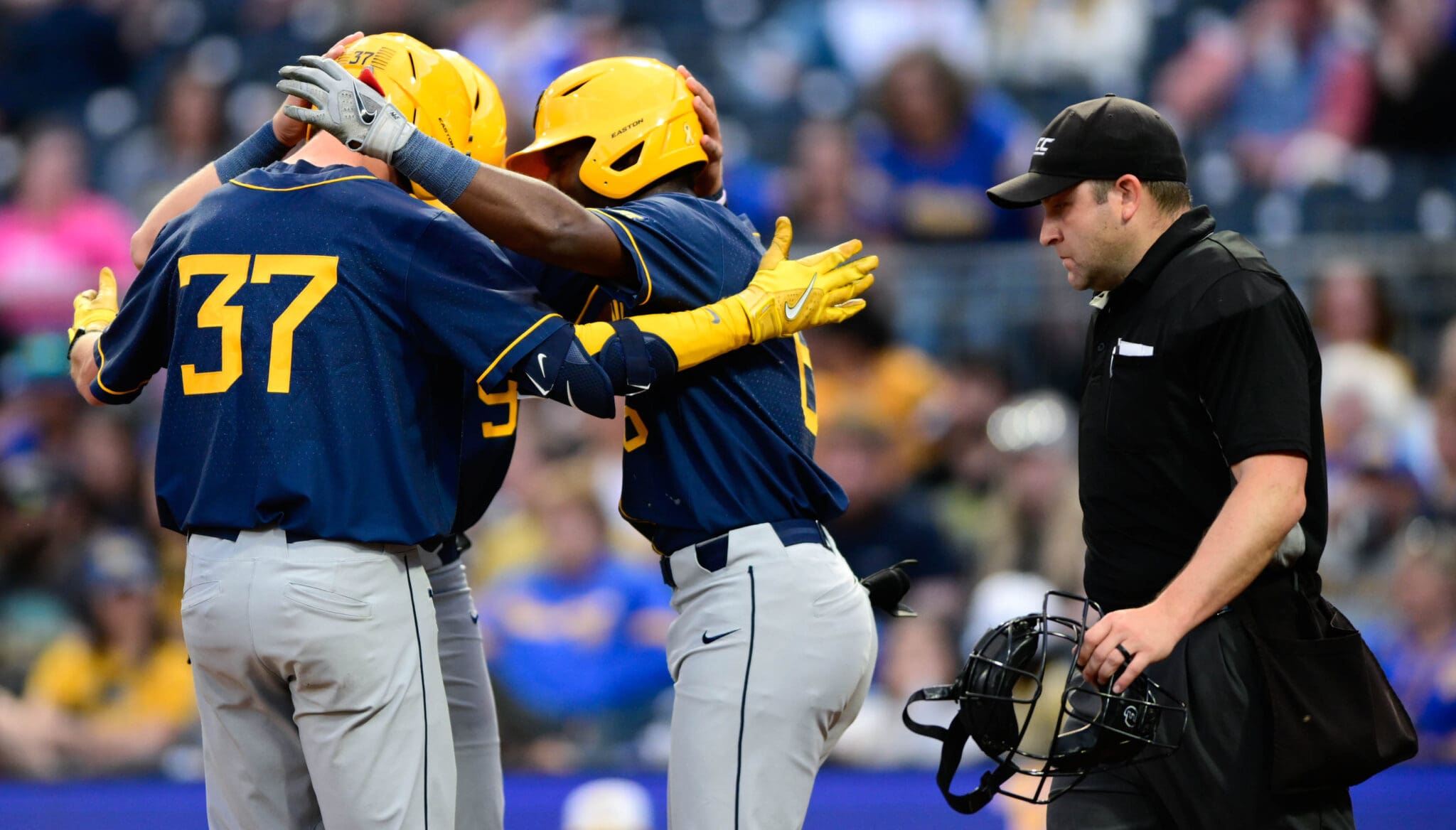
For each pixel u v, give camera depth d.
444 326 10.52
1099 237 11.33
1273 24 36.75
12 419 27.47
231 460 10.47
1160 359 11.08
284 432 10.39
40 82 40.62
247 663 10.52
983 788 10.95
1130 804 11.60
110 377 11.39
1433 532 23.34
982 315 28.17
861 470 23.81
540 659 22.16
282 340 10.48
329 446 10.45
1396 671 21.66
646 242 10.98
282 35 40.03
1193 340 10.92
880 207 32.16
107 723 22.14
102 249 33.66
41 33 40.78
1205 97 36.19
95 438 26.08
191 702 22.69
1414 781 18.70
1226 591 10.20
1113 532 11.62
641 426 11.51
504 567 24.25
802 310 11.27
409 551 10.93
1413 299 27.91
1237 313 10.76
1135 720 10.39
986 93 35.75
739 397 11.50
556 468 24.89
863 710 21.39
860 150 32.91
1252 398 10.62
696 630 11.35
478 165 10.52
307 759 10.73
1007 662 10.70
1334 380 26.77
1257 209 33.47
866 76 38.34
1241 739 10.97
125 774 21.45
